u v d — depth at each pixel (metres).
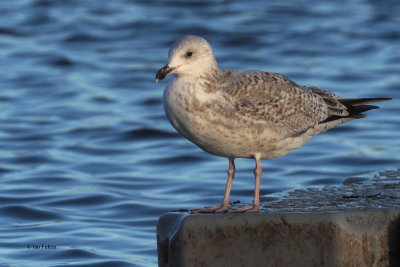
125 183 15.43
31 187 15.14
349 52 27.42
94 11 33.47
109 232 12.47
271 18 32.12
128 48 28.89
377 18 31.36
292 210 9.16
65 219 13.18
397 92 22.38
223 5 34.19
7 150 18.08
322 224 8.14
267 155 9.88
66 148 18.27
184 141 18.75
